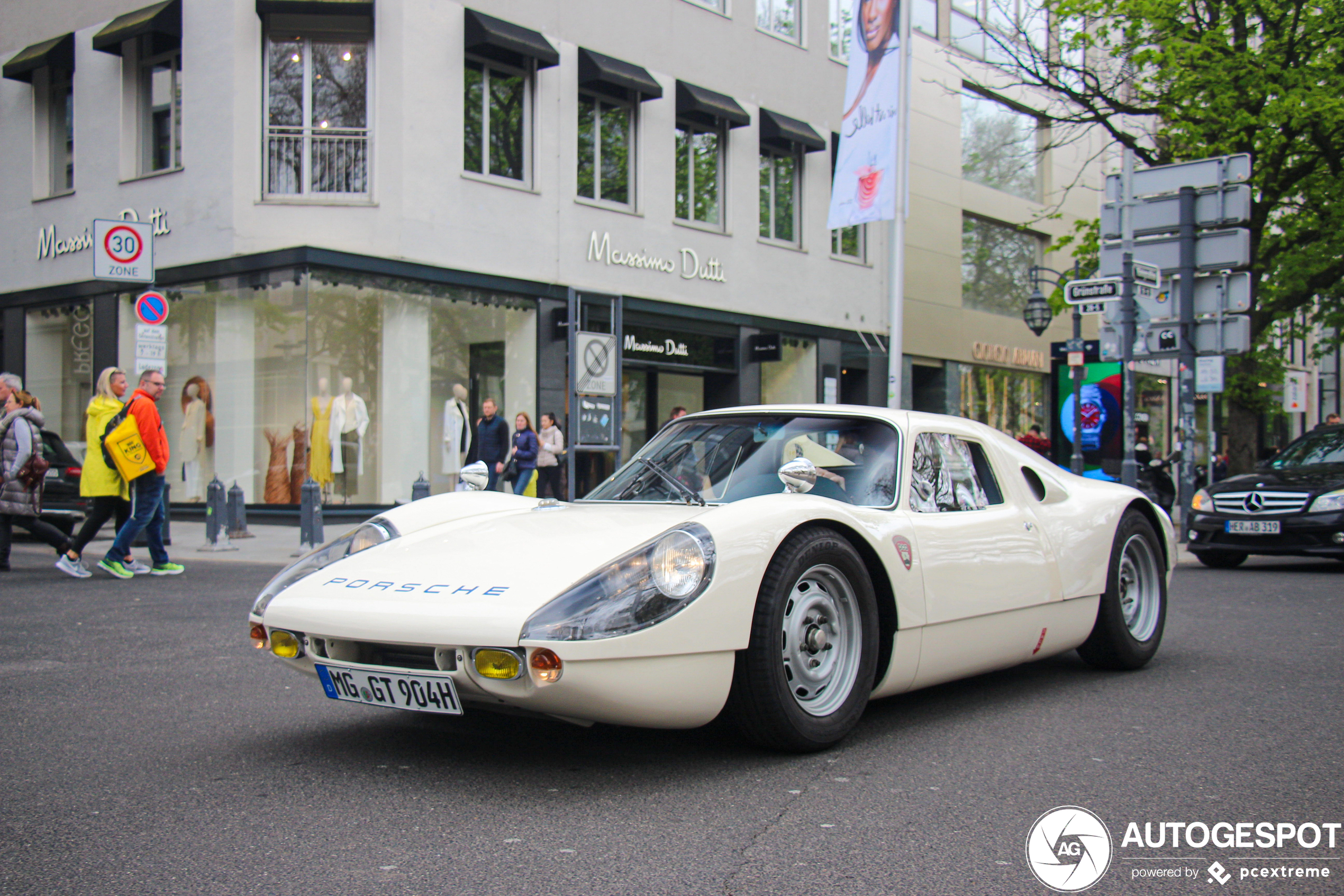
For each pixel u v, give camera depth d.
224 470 15.65
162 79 16.38
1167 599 5.34
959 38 25.12
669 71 18.91
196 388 15.93
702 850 2.71
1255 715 4.21
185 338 16.05
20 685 4.76
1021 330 26.92
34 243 17.91
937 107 24.44
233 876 2.55
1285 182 16.92
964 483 4.43
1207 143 16.69
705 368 19.69
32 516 9.40
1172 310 12.12
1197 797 3.17
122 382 9.20
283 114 15.32
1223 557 10.98
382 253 15.15
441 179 15.62
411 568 3.50
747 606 3.29
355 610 3.28
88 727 4.03
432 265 15.54
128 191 16.48
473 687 3.07
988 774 3.38
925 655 3.94
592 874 2.55
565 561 3.31
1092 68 17.89
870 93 14.19
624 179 18.31
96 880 2.52
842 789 3.22
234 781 3.34
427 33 15.41
